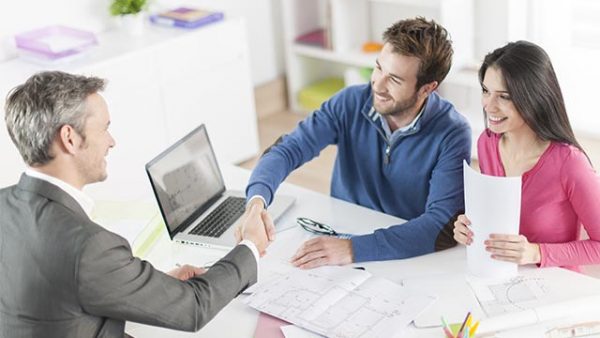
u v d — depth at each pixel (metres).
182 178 2.19
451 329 1.64
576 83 4.03
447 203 2.10
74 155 1.53
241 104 4.16
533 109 1.87
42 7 3.71
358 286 1.85
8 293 1.50
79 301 1.46
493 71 1.89
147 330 1.77
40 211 1.49
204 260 2.03
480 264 1.84
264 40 4.80
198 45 3.85
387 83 2.15
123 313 1.50
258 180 2.24
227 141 4.16
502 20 3.92
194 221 2.20
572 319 1.67
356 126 2.38
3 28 3.60
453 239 2.04
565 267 1.96
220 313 1.80
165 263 2.02
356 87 2.41
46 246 1.46
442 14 3.79
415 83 2.14
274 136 4.57
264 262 1.99
